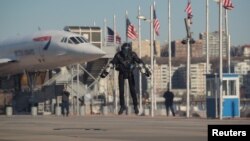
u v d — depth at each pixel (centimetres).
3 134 4506
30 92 13375
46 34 12756
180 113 11300
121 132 4638
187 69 10050
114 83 13412
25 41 12988
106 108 12088
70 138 3991
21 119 7806
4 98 13712
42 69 13175
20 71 13412
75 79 14075
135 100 4594
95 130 4944
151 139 3878
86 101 13350
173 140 3788
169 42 12244
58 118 8262
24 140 3888
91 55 12244
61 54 12438
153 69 11175
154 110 11531
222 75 8344
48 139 3928
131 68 4491
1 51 13338
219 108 8175
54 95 13575
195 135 4256
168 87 12250
